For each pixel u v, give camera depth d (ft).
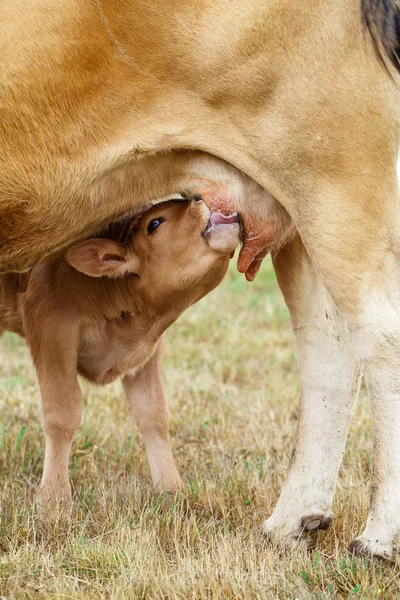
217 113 16.98
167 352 35.19
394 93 16.57
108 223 18.51
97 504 20.53
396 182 16.92
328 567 17.04
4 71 16.93
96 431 25.96
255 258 18.89
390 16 16.31
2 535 18.83
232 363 33.83
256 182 17.46
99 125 17.17
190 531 18.93
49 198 17.56
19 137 17.20
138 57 16.85
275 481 22.61
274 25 16.30
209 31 16.51
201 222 19.80
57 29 16.80
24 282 21.63
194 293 20.81
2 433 25.30
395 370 16.80
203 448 25.32
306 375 19.29
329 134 16.51
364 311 16.92
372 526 16.87
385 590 16.12
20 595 16.16
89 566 17.35
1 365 33.37
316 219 16.93
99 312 20.98
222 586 16.21
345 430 19.15
